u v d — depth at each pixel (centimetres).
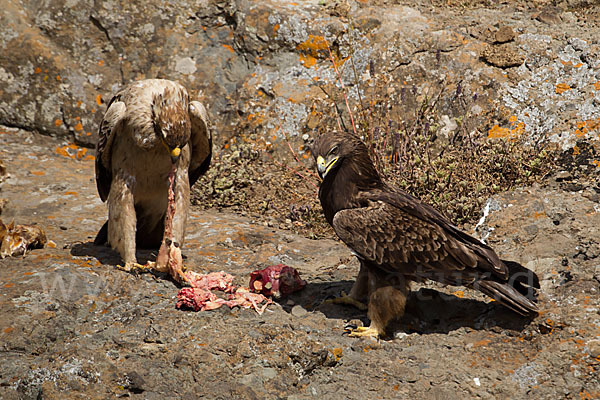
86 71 1614
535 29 1506
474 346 807
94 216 1253
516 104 1389
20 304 845
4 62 1623
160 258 943
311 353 777
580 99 1358
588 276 913
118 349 780
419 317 880
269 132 1480
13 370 757
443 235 813
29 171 1438
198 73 1577
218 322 830
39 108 1602
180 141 874
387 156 1365
